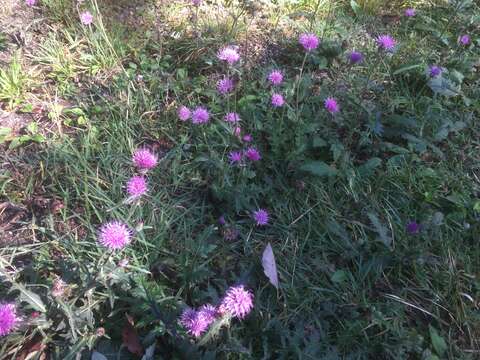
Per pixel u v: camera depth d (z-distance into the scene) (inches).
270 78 100.8
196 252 78.5
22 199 88.6
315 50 122.2
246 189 89.4
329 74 121.6
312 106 109.3
